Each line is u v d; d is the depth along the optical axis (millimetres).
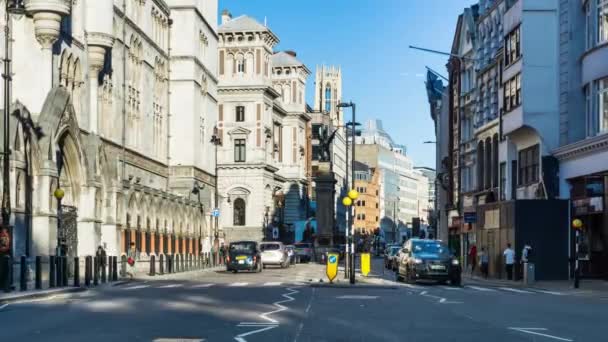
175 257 56719
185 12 74125
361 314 21000
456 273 38781
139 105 62656
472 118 69625
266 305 23828
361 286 35312
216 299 26484
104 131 53062
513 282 43375
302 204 131500
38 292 27906
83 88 48312
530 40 47375
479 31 65062
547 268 44594
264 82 109938
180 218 69062
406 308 23281
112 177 50531
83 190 46062
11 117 36875
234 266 54656
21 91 40531
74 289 30688
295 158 128125
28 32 40750
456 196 74875
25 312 21312
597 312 22375
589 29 44438
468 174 70750
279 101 126812
